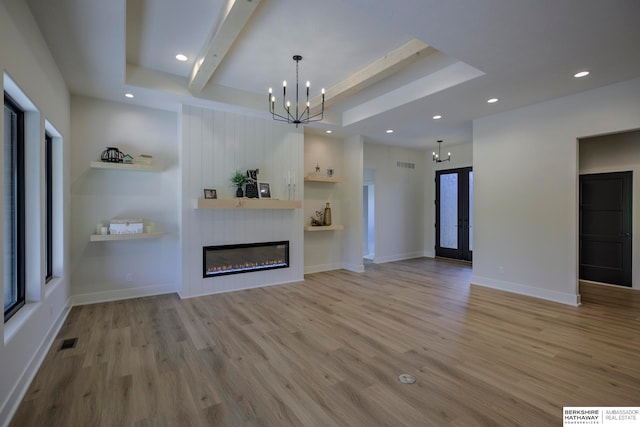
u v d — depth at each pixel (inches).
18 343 86.9
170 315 153.7
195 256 186.5
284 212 220.2
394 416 79.8
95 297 173.6
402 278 236.7
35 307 102.7
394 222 320.5
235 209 200.1
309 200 260.2
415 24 102.9
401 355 112.3
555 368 103.3
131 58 146.5
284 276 220.7
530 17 98.4
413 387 92.6
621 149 205.8
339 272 259.9
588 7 93.0
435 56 144.7
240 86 177.5
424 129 240.2
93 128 172.2
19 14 87.0
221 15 108.0
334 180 254.8
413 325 140.7
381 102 194.9
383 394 89.2
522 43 113.7
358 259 262.5
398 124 224.1
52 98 124.4
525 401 86.0
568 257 169.6
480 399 86.9
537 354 112.9
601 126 155.3
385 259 312.8
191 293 185.5
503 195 196.7
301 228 228.7
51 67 123.0
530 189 183.9
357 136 263.6
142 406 83.7
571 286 169.0
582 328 136.6
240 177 191.6
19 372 87.4
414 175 338.3
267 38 126.6
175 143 194.9
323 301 177.3
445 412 81.4
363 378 97.4
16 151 104.3
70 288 165.6
